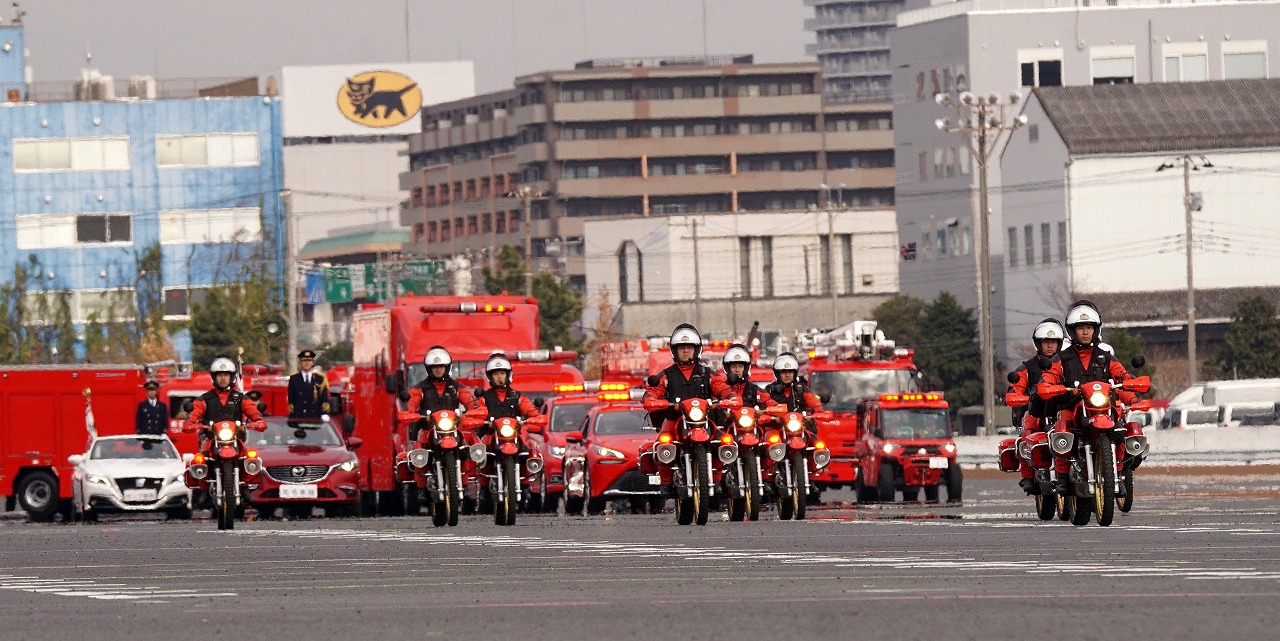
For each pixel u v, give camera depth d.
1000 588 25.52
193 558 37.38
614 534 43.47
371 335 82.56
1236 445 122.12
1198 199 196.12
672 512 68.12
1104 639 19.61
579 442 69.94
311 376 78.12
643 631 21.28
